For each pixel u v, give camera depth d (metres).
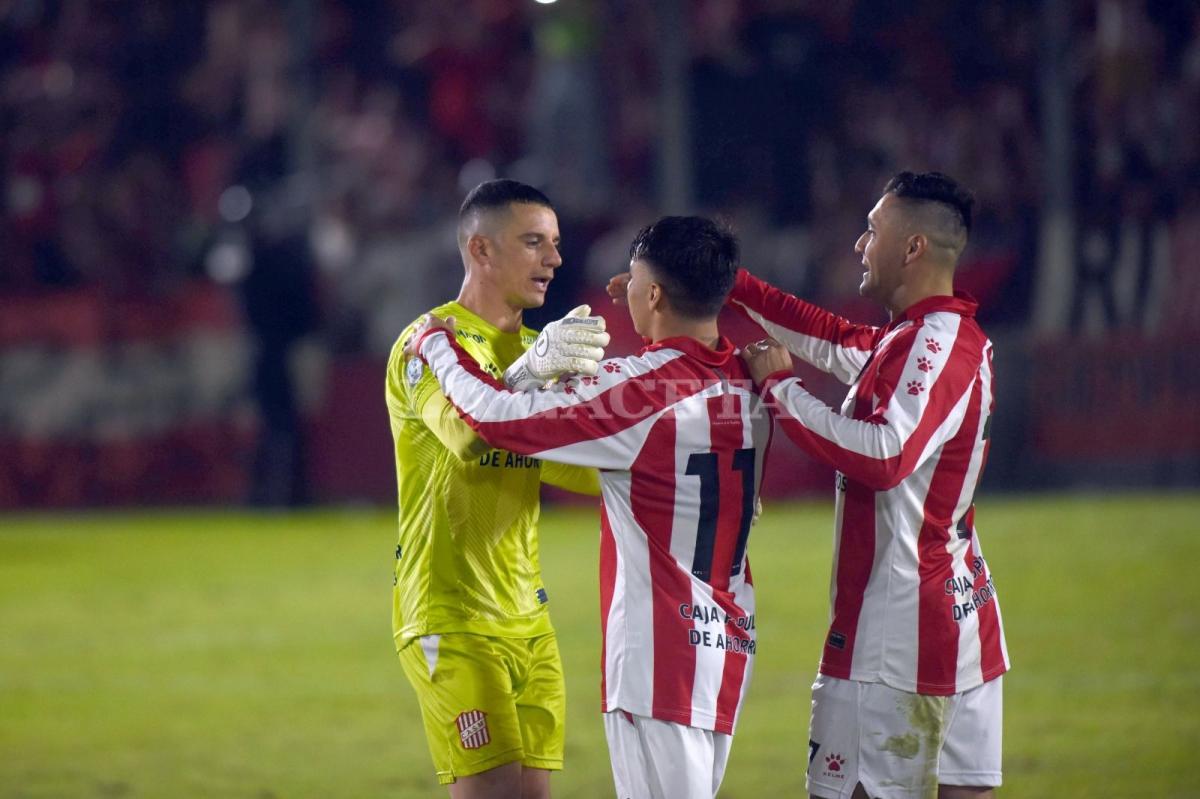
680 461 12.45
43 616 32.19
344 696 23.92
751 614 12.84
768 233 52.12
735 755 19.73
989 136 52.06
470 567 13.66
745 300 15.41
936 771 12.77
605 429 12.35
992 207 51.44
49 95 63.53
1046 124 47.72
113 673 26.11
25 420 55.81
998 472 47.16
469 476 13.60
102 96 63.72
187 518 50.78
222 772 19.56
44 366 55.88
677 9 49.19
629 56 58.78
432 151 60.91
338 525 46.78
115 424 55.16
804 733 20.80
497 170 55.91
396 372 13.99
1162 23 50.19
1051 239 47.66
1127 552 34.56
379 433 51.88
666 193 49.69
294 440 52.09
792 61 52.62
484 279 14.11
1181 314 44.59
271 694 24.20
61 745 21.11
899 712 12.70
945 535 12.90
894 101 53.41
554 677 14.17
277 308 50.41
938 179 13.20
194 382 54.44
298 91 55.25
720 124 52.44
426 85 62.34
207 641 28.83
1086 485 46.06
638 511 12.48
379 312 54.34
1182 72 49.59
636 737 12.32
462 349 13.18
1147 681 23.11
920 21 53.69
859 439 12.26
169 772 19.59
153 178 62.38
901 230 13.15
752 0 54.53
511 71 61.78
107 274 60.88
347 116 61.94
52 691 24.70
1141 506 41.88
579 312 12.55
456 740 13.53
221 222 53.72
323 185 58.22
